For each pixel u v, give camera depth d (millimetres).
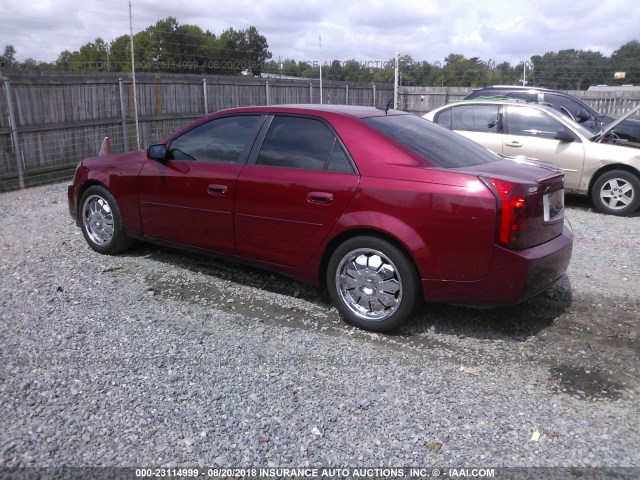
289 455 2873
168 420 3123
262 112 4902
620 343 4223
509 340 4230
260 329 4305
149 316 4473
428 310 4711
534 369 3812
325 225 4359
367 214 4160
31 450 2852
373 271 4242
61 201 9086
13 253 6098
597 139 8758
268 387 3480
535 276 3945
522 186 3859
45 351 3854
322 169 4434
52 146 10922
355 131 4402
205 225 5062
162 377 3561
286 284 5246
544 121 8945
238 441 2967
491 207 3803
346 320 4449
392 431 3086
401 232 4027
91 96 11695
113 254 5977
